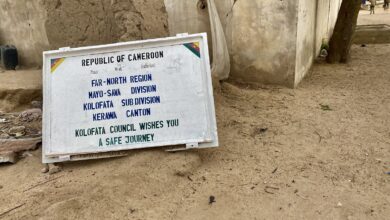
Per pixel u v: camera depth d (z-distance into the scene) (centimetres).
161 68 214
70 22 282
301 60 368
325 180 193
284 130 252
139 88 213
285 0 328
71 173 206
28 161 227
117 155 210
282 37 338
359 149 225
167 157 205
